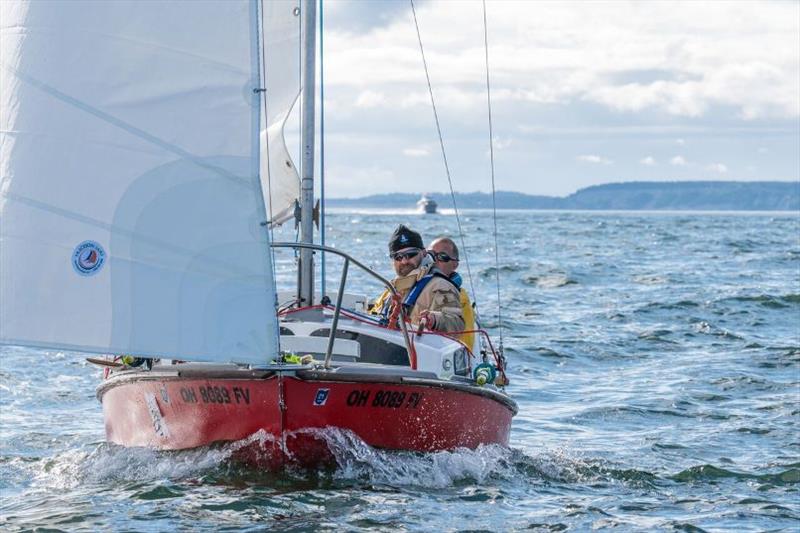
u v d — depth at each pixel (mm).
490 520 18219
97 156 16922
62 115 16906
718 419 28781
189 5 17078
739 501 20438
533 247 110438
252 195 17172
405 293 22234
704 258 92062
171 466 19844
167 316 16891
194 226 17031
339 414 18828
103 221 16859
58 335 16719
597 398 31953
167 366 19578
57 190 16844
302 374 18312
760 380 34219
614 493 20766
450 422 20156
